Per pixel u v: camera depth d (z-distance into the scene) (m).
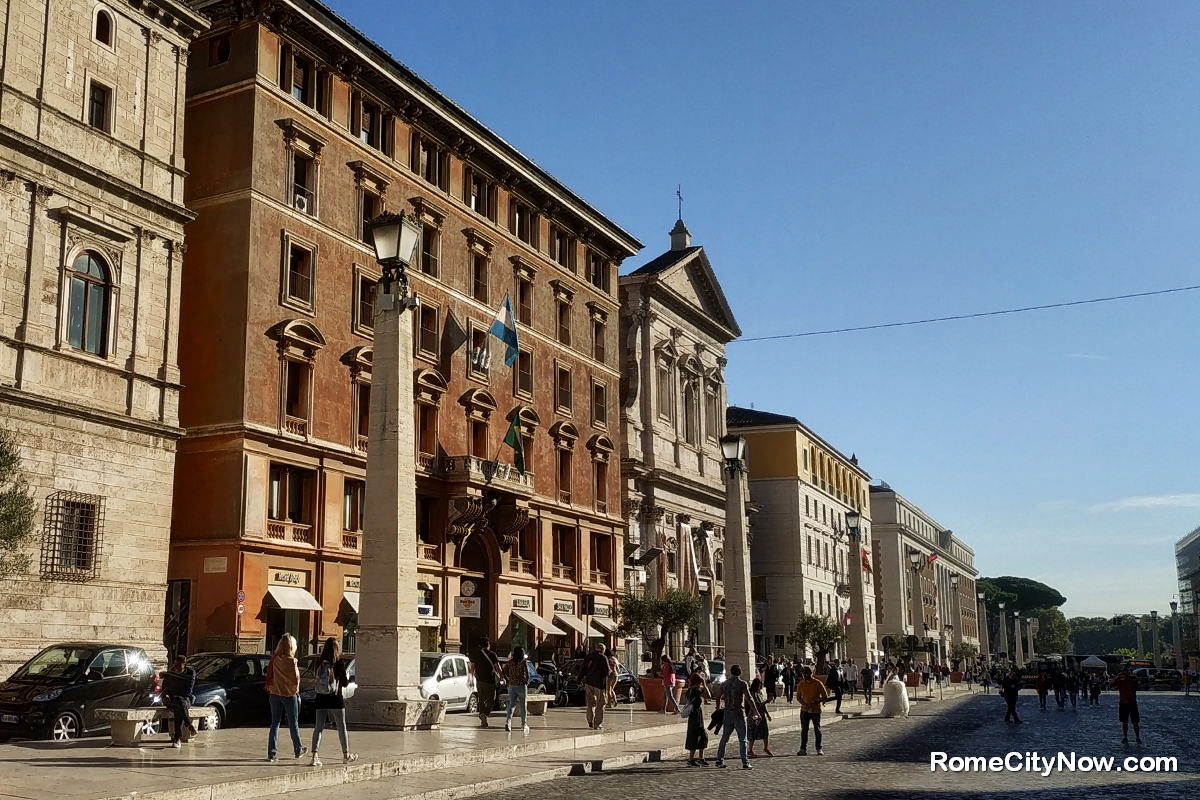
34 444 30.28
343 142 45.28
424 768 20.17
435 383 49.31
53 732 22.56
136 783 15.41
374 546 25.23
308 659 30.83
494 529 52.56
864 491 125.75
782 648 95.81
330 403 43.34
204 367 40.22
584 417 62.28
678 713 38.66
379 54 46.62
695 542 77.50
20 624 29.47
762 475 99.00
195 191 41.53
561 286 60.62
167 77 35.94
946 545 175.25
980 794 19.34
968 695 83.62
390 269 25.73
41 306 30.89
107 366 32.66
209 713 22.44
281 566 40.16
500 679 38.16
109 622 31.98
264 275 40.72
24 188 30.67
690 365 79.44
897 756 27.45
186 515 39.53
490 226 54.62
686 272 78.88
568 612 58.59
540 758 23.38
